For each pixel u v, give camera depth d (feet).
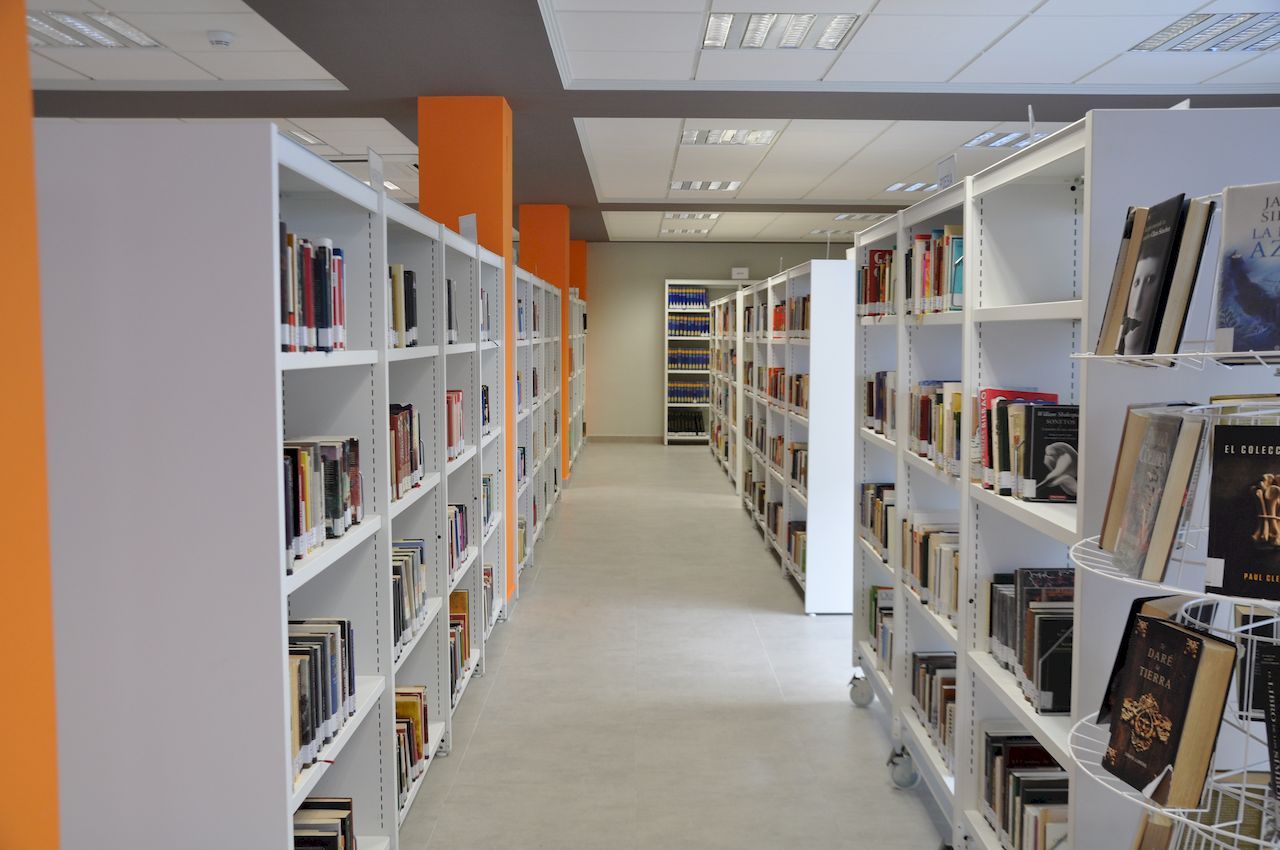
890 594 13.64
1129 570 5.23
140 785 6.05
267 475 5.88
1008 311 7.95
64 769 6.04
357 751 8.96
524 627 17.60
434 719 12.08
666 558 23.15
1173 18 14.84
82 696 6.01
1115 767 5.33
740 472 31.17
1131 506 5.39
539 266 34.88
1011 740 8.83
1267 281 4.79
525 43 15.39
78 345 5.86
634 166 27.45
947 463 9.97
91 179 5.79
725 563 22.65
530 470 22.52
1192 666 4.89
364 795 8.98
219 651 5.97
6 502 4.05
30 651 4.18
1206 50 16.51
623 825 10.26
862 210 36.24
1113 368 6.39
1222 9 14.38
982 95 19.17
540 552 23.80
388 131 22.77
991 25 15.19
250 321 5.83
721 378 40.24
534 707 13.69
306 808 7.81
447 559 11.93
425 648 12.01
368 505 8.75
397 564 9.83
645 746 12.35
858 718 13.32
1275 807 5.21
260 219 5.80
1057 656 7.43
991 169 8.48
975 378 9.07
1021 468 7.93
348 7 13.67
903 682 11.79
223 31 15.55
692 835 10.05
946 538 10.53
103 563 5.94
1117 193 6.34
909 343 11.83
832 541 18.33
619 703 13.85
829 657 15.93
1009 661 8.45
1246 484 4.73
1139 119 6.30
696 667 15.42
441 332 11.51
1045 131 22.43
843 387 18.13
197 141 5.77
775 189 31.78
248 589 5.93
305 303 6.82
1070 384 9.11
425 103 18.83
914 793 11.05
